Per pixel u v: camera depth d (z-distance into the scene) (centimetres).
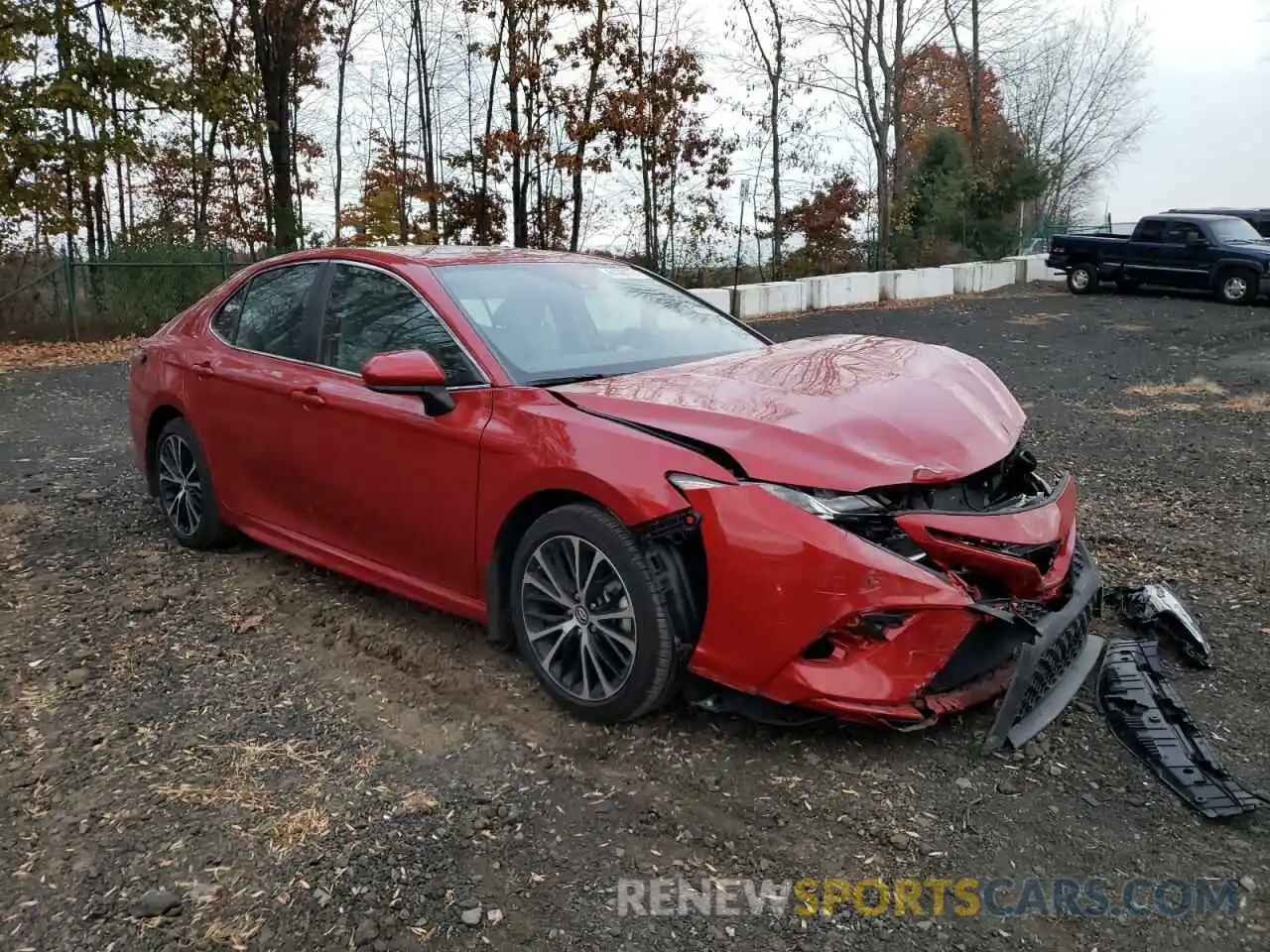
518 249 488
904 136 3447
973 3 3291
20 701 377
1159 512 594
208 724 357
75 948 249
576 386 368
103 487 684
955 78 3988
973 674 320
